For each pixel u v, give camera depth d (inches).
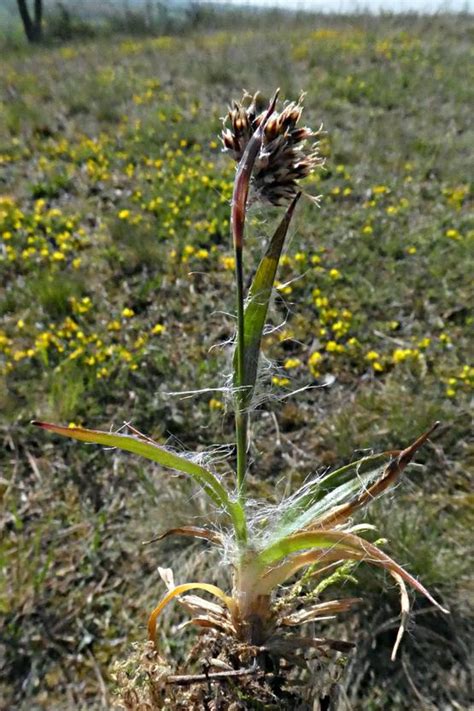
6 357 137.1
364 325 148.8
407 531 92.9
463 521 101.7
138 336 145.6
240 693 61.4
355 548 59.9
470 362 135.9
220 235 182.5
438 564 89.5
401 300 156.4
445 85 316.8
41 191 211.2
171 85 328.2
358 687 81.6
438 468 111.8
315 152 53.7
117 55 417.7
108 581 96.2
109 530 103.3
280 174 50.4
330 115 276.1
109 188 213.6
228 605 66.2
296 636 67.4
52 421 120.8
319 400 129.5
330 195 203.8
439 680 82.3
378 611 87.2
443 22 490.9
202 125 261.4
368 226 183.5
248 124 52.3
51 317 152.2
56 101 301.3
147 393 127.8
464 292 157.6
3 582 93.2
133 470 113.3
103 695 83.4
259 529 65.7
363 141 248.2
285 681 67.2
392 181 213.8
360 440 114.7
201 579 93.0
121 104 296.7
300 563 63.1
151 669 63.5
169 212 192.5
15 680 85.3
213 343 143.6
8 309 155.2
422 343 138.4
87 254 176.2
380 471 63.2
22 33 653.9
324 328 144.6
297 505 63.4
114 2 682.8
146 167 230.8
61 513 106.5
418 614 87.7
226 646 65.3
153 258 169.8
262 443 119.0
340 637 85.6
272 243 56.8
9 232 183.2
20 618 90.6
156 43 464.8
